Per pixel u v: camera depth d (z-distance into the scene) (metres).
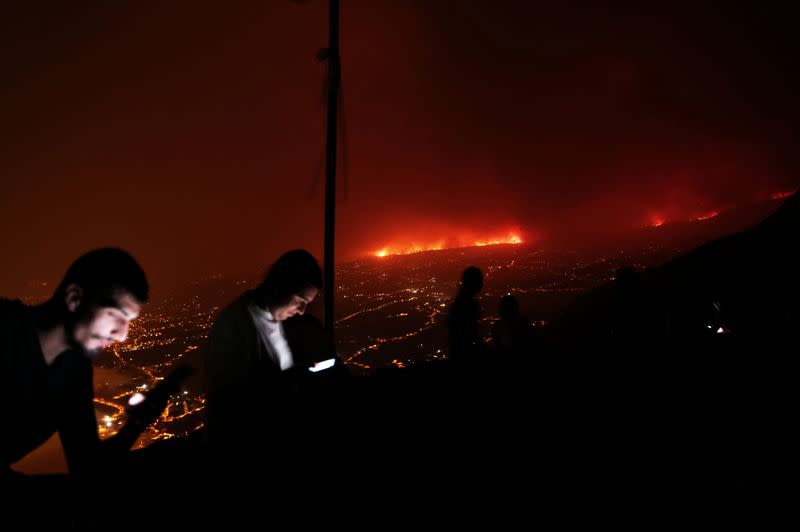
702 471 2.39
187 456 2.16
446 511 2.05
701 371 3.70
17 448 1.55
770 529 1.96
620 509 2.10
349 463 2.33
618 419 2.97
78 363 1.59
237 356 2.08
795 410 2.97
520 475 2.34
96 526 1.57
